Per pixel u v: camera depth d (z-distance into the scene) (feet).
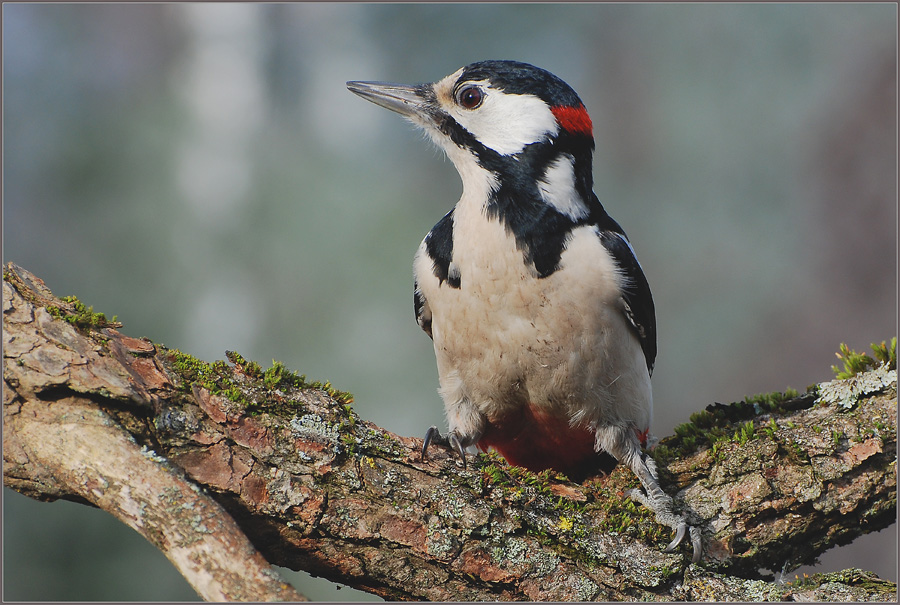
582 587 18.07
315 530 17.08
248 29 70.54
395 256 66.59
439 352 22.44
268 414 17.48
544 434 22.76
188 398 16.94
